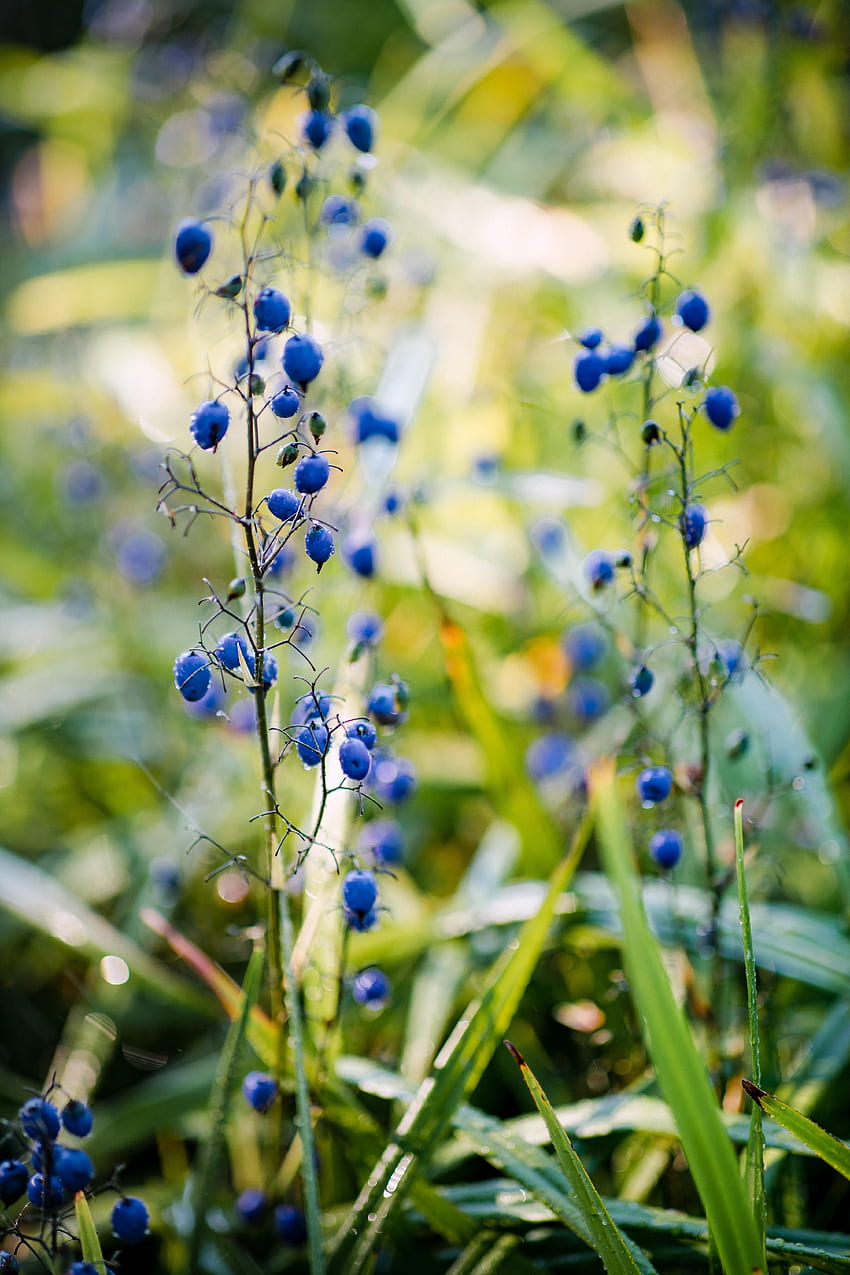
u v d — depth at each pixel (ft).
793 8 3.24
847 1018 1.99
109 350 3.21
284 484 2.41
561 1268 1.84
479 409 2.92
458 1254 1.90
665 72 4.06
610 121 3.67
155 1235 2.06
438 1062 1.82
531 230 3.07
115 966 2.09
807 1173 1.99
